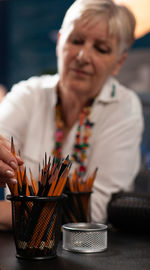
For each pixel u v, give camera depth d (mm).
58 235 691
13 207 684
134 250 773
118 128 1403
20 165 728
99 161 1356
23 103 1468
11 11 3992
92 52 1286
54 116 1474
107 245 819
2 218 958
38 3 3838
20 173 696
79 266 637
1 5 3961
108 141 1380
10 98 1496
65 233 756
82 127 1432
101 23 1263
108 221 1037
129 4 2000
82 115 1429
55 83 1491
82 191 868
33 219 660
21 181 688
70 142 1428
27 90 1506
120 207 1008
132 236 956
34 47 3881
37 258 665
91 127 1424
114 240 888
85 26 1263
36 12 3850
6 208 971
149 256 721
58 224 687
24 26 3914
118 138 1387
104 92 1443
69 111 1439
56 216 678
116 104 1454
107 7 1282
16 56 3955
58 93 1467
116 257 705
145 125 1922
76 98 1393
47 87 1512
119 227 1024
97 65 1299
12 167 691
